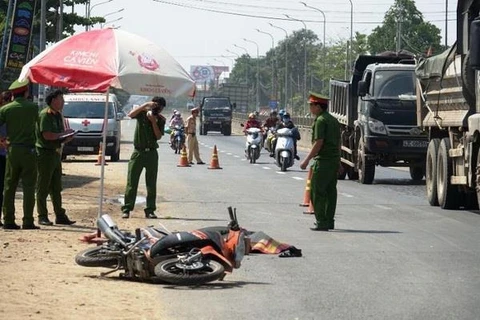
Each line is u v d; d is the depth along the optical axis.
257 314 14.80
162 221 27.30
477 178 28.97
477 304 15.73
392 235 24.70
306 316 14.69
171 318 14.40
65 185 39.25
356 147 44.94
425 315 14.83
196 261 17.05
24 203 24.50
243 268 19.08
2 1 81.50
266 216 28.92
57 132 25.30
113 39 22.75
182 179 44.94
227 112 123.44
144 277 17.34
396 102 42.69
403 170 56.41
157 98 27.77
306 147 92.06
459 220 28.48
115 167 53.81
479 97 28.95
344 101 46.94
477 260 20.55
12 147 24.20
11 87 24.31
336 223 27.31
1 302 15.03
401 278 18.23
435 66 32.81
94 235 22.41
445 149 31.94
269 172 51.12
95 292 16.19
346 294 16.55
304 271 18.91
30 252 20.56
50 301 15.27
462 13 29.61
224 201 33.81
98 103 60.12
